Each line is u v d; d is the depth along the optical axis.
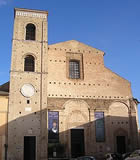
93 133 40.97
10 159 34.44
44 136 36.56
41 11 43.94
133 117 43.28
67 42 45.12
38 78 39.38
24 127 36.31
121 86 44.97
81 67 44.53
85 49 45.78
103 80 44.59
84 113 41.66
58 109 40.44
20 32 41.47
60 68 43.00
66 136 39.53
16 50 40.03
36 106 37.78
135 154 31.36
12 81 37.97
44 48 41.44
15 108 36.78
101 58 46.09
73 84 42.78
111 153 38.47
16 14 42.59
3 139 35.09
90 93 43.09
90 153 39.84
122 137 42.12
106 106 43.03
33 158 35.44
